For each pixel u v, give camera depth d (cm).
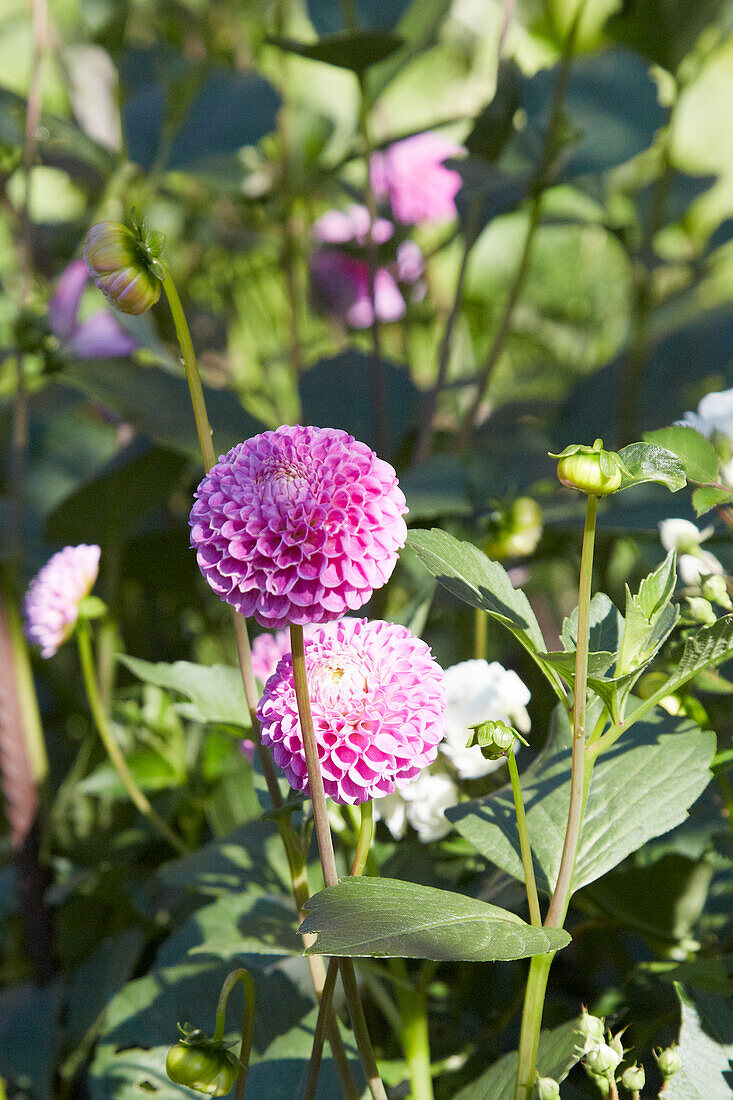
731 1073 98
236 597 91
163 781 122
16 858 127
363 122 144
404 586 152
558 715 101
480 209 145
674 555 93
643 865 107
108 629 142
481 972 117
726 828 108
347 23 145
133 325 124
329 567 90
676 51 145
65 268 154
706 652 92
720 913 113
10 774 126
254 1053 108
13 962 142
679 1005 105
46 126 147
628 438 158
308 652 96
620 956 114
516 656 146
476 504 132
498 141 138
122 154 159
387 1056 114
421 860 110
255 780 104
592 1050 92
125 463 152
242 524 91
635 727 100
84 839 140
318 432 93
